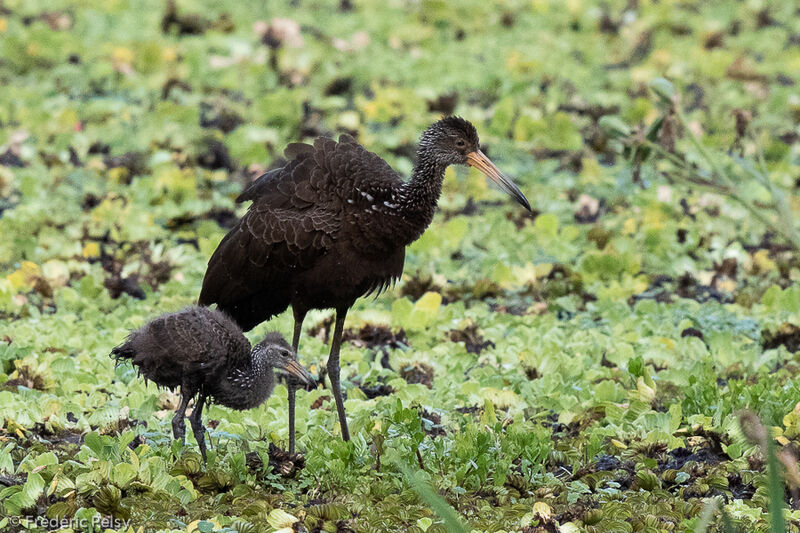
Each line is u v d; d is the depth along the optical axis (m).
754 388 10.86
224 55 22.55
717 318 13.66
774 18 26.81
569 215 17.19
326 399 11.57
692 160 18.52
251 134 18.53
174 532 8.48
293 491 9.53
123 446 9.74
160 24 24.06
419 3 26.08
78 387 11.29
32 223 15.72
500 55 23.41
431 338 13.25
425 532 8.69
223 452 10.08
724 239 16.48
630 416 10.86
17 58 21.34
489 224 16.52
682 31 25.30
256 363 9.80
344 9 26.45
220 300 10.77
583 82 22.27
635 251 15.88
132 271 14.82
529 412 11.20
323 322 13.38
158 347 9.47
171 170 17.11
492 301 14.54
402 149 18.97
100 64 21.02
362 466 9.84
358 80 21.67
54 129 18.48
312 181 10.27
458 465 9.84
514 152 19.06
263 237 10.30
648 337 13.06
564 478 9.87
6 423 10.46
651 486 9.60
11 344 12.12
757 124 20.17
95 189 16.91
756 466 9.87
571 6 26.12
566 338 13.20
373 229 10.22
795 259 15.79
